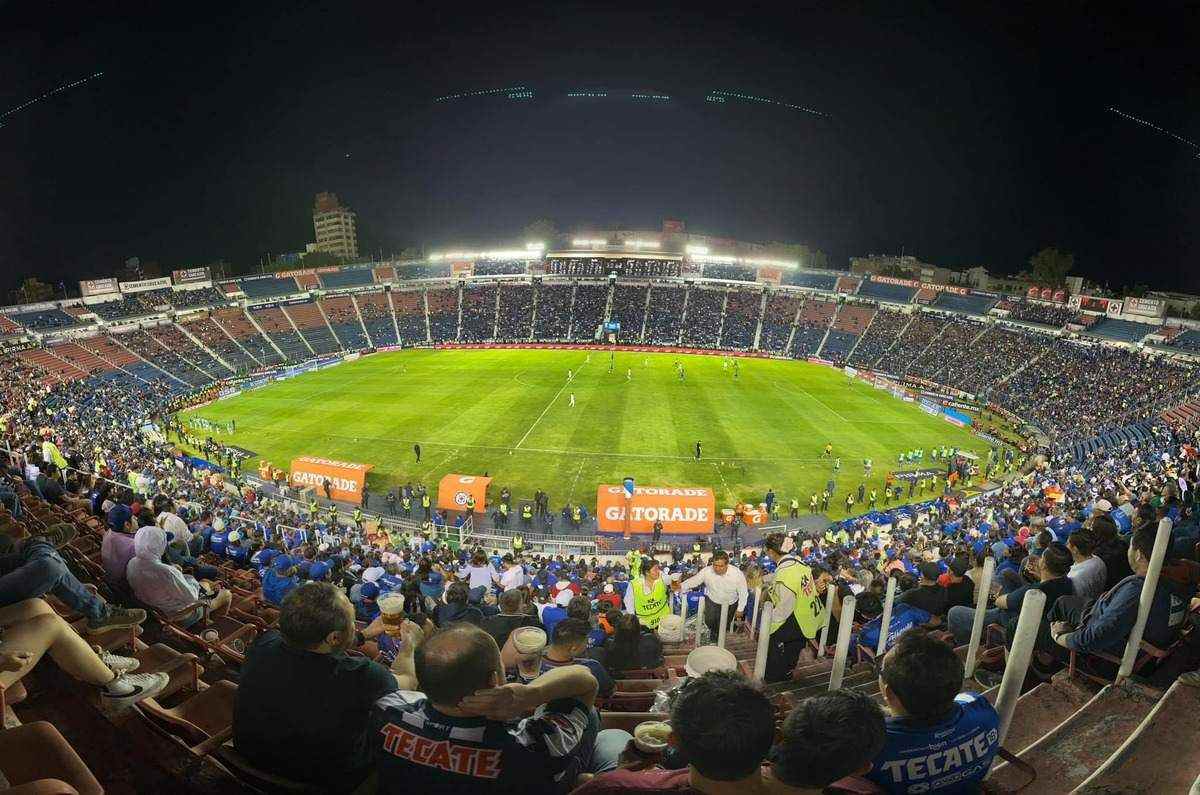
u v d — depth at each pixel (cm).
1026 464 4512
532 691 329
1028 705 571
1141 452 3500
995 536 2038
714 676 272
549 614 1026
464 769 310
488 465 4278
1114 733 492
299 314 9612
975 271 14750
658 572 1268
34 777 317
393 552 2469
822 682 808
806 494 3931
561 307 10169
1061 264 12100
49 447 2350
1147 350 6612
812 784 268
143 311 8356
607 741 451
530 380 6788
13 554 525
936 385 7200
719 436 4916
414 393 6212
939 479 4191
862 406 5988
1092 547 756
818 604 831
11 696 447
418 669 311
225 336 8569
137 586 749
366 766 372
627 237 12962
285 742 359
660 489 3409
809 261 16588
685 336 9369
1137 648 529
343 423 5200
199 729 486
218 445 4478
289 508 3488
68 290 19188
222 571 1348
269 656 373
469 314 10081
